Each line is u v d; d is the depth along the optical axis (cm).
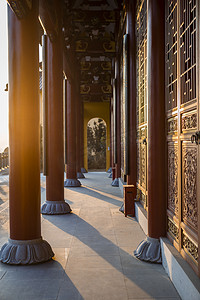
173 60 400
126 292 336
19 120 433
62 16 770
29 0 417
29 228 432
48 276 379
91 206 845
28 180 434
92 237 548
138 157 714
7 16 438
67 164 1270
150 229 443
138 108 711
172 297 323
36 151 445
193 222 315
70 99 1246
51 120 754
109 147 1636
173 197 406
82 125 1686
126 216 714
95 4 962
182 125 358
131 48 741
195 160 309
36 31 446
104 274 384
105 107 1767
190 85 328
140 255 435
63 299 322
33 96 439
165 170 438
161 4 437
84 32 1098
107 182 1415
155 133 440
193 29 316
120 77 1213
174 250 375
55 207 747
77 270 397
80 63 1540
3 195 1029
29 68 434
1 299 322
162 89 438
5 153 1962
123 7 916
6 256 423
